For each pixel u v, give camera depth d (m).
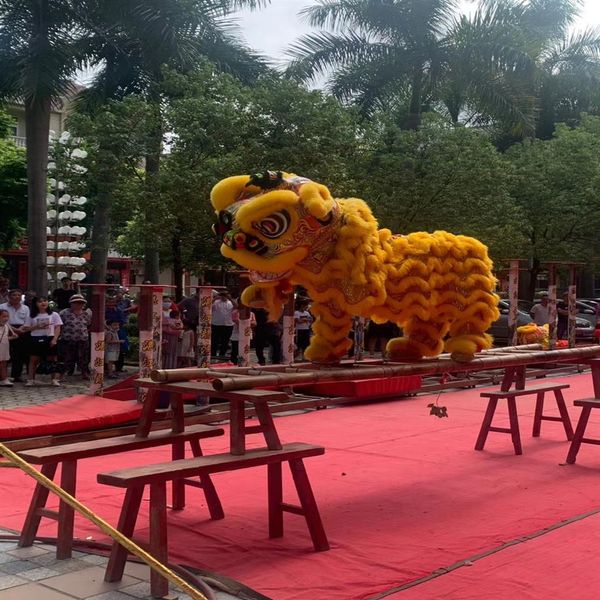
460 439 8.53
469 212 18.28
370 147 18.08
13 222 26.28
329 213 5.00
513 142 25.80
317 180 16.11
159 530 4.03
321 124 16.25
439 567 4.51
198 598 3.20
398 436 8.65
